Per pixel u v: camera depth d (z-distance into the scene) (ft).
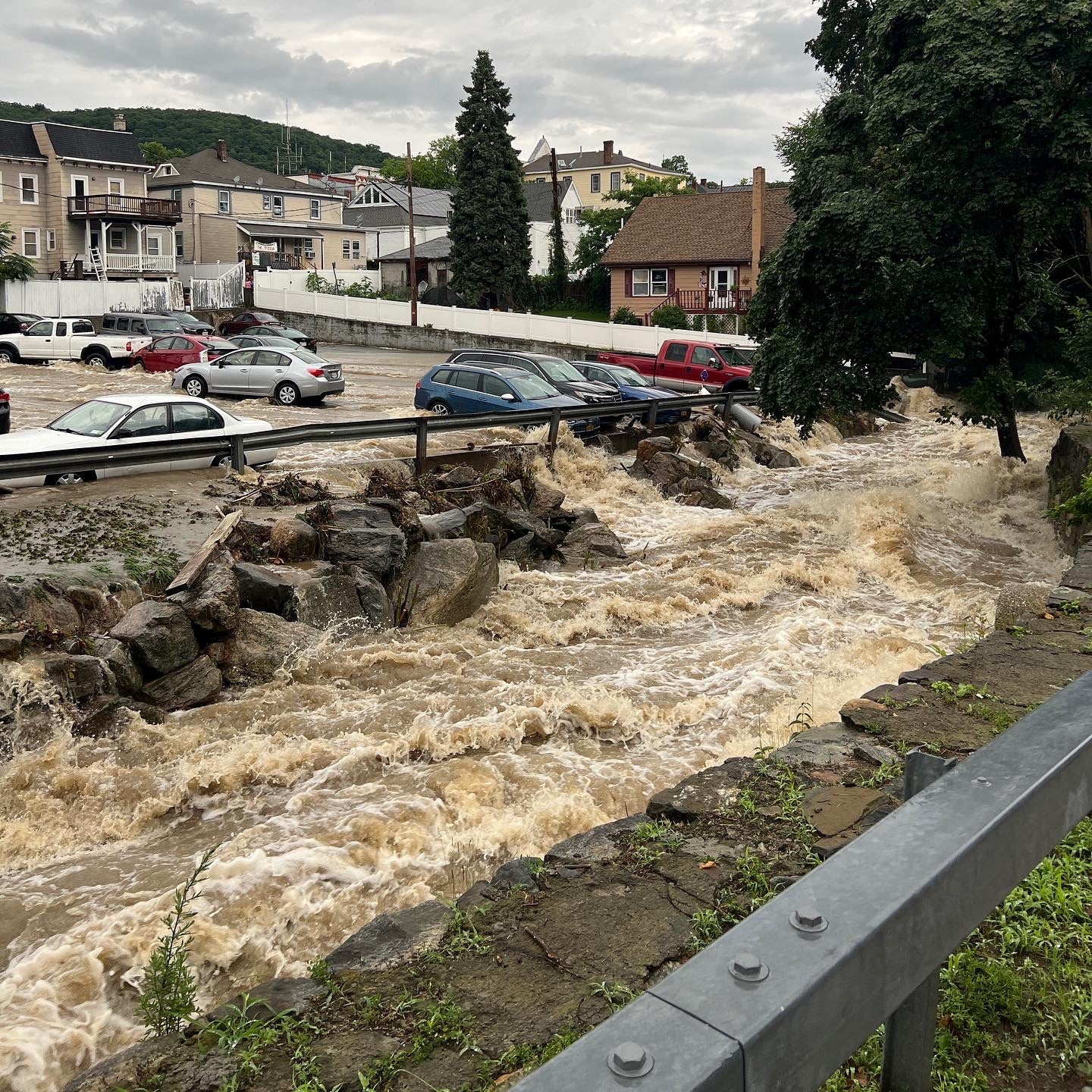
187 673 32.30
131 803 26.08
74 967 18.78
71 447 50.85
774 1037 4.43
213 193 250.37
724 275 185.78
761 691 34.22
